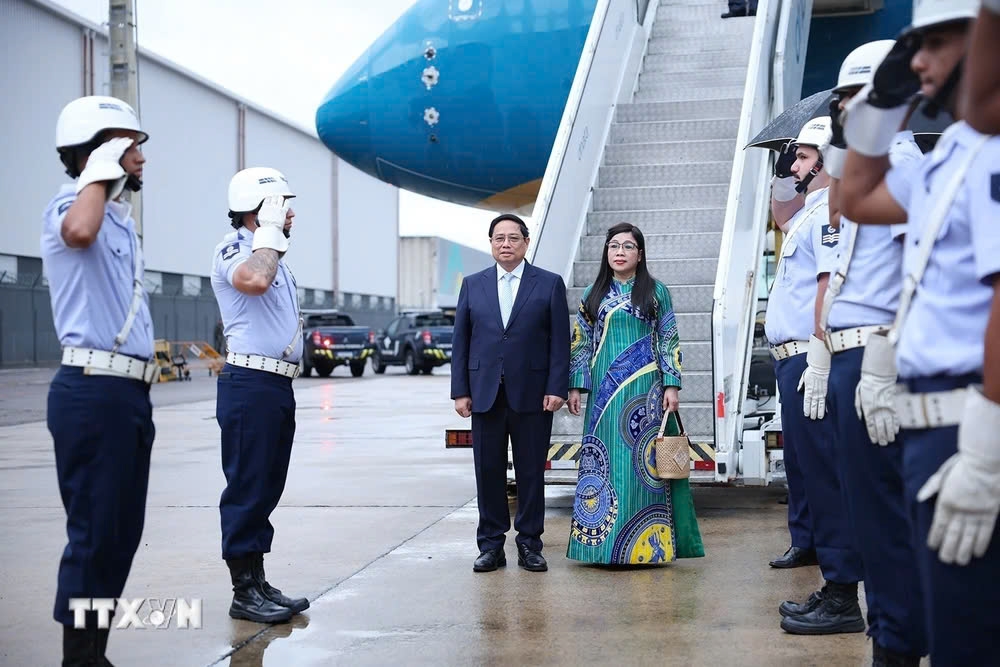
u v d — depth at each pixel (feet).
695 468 20.44
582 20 34.65
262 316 13.78
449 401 59.36
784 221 15.79
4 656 12.13
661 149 27.48
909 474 7.29
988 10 5.94
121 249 10.30
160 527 20.81
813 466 13.17
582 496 16.67
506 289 16.88
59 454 10.09
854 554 12.94
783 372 13.97
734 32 32.83
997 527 6.73
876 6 35.24
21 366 110.42
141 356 10.34
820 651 12.14
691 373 22.39
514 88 35.09
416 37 36.22
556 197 23.65
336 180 187.83
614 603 14.44
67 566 10.12
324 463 31.58
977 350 6.85
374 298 209.05
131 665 11.82
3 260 111.65
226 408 13.74
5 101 111.24
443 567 16.92
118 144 9.93
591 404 16.76
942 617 7.06
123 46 50.21
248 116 158.61
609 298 16.81
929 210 7.13
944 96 7.18
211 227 150.20
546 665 11.68
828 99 18.22
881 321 10.45
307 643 12.64
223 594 15.12
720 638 12.70
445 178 37.91
